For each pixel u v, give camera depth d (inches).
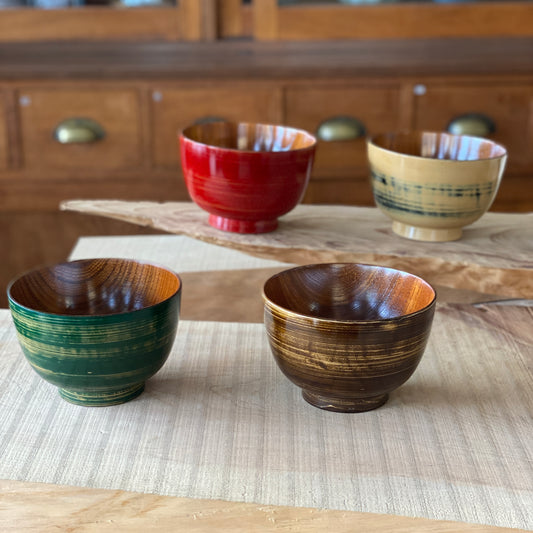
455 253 29.8
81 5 61.7
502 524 19.2
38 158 61.6
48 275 24.9
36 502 19.8
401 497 20.1
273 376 25.9
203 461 21.4
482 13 62.7
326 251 29.9
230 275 36.2
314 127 61.9
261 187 29.2
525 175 63.8
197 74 59.7
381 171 30.2
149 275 25.1
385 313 24.6
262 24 62.9
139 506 19.7
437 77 60.7
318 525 19.1
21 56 61.8
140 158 62.0
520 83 61.1
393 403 24.4
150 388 25.0
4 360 26.7
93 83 59.8
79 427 22.9
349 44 63.2
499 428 23.2
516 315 31.0
